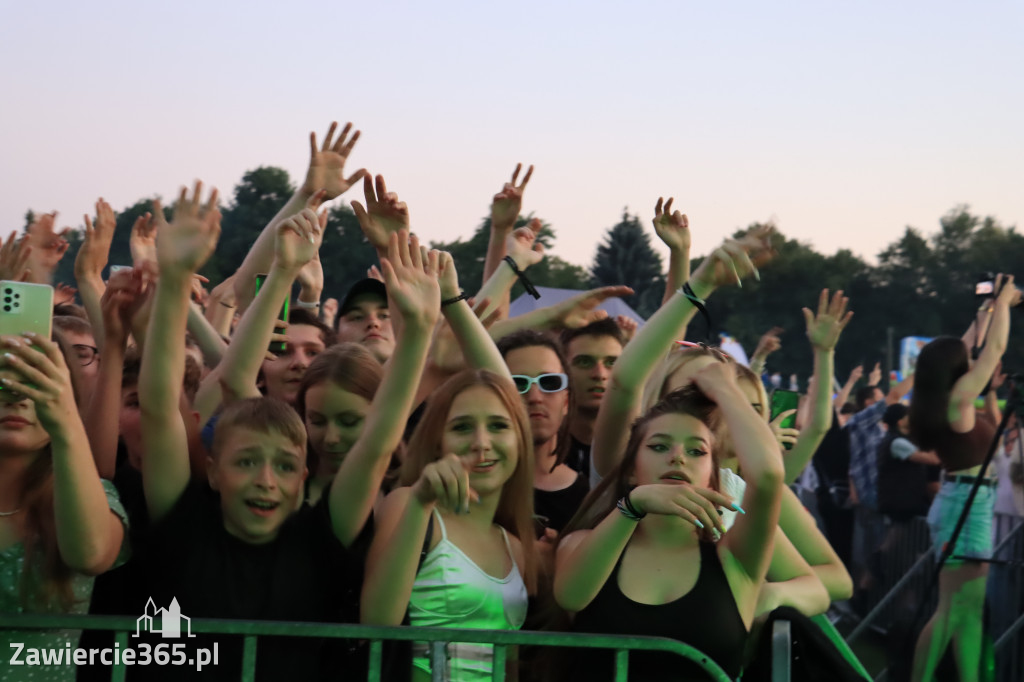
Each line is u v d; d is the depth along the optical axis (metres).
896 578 7.94
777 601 3.18
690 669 2.87
